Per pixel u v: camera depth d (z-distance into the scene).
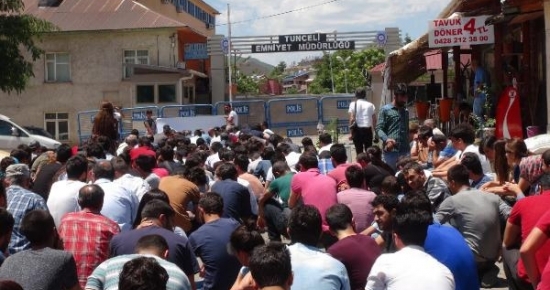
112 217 7.71
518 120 13.58
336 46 35.34
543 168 6.79
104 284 5.19
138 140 14.44
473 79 18.92
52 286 5.18
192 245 6.92
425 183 8.15
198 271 6.58
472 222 7.06
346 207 6.19
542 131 14.41
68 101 36.59
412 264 4.86
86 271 6.44
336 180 9.43
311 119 31.38
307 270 5.14
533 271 5.35
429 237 5.74
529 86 14.99
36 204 7.19
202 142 16.42
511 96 13.67
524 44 15.04
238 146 13.22
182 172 9.59
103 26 36.06
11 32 28.02
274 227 10.02
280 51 35.62
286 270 4.05
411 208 5.09
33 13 37.00
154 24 36.09
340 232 6.10
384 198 6.58
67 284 5.30
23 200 7.16
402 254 4.97
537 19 14.70
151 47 36.31
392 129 12.59
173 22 36.16
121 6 37.34
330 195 8.52
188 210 8.66
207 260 6.85
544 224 5.30
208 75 40.88
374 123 16.78
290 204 9.01
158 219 6.36
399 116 12.59
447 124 20.67
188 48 36.59
